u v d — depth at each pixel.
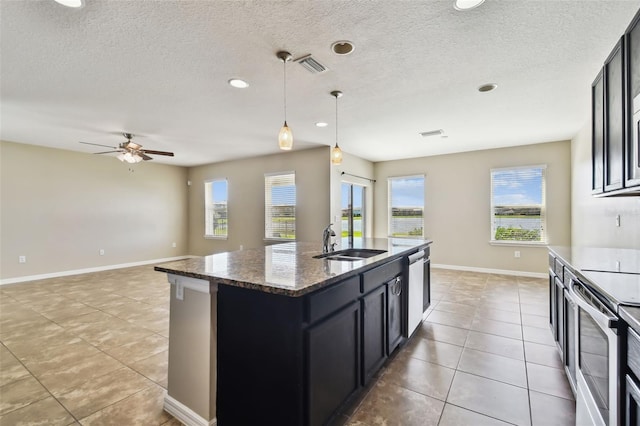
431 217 6.46
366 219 7.02
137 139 5.12
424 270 3.34
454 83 2.93
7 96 3.20
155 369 2.35
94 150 5.96
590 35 2.13
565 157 5.20
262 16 1.93
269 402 1.54
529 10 1.87
